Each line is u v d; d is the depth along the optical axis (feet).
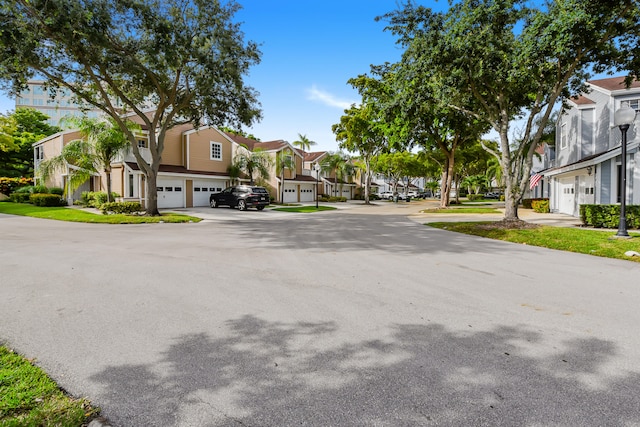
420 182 325.21
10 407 7.98
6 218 58.39
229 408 8.14
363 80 76.79
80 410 7.88
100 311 14.35
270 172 117.08
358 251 28.60
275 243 32.86
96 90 61.36
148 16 45.09
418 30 39.86
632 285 18.58
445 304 15.44
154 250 28.66
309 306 15.11
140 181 79.51
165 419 7.75
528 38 34.60
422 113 48.96
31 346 11.21
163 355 10.68
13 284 18.20
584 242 30.63
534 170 113.09
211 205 90.33
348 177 177.06
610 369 9.89
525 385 9.07
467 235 39.22
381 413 7.95
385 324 13.17
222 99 62.13
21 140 114.32
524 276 20.48
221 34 50.11
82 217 57.06
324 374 9.63
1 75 47.50
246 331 12.49
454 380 9.32
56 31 41.88
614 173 49.93
